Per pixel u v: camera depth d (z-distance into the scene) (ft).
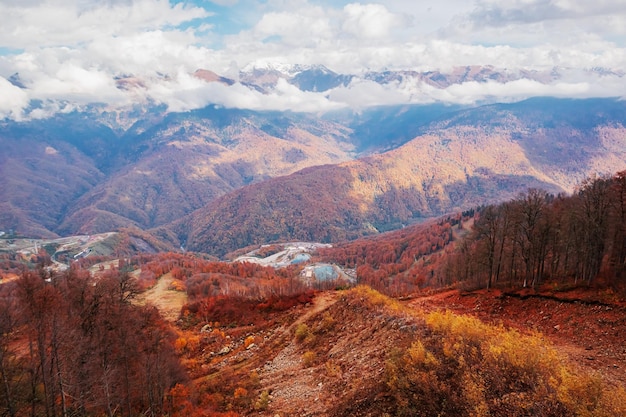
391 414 66.44
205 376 156.56
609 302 129.49
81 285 165.68
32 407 117.29
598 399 52.54
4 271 618.03
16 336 144.77
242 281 480.64
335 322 142.72
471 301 175.22
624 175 170.50
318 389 98.37
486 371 63.93
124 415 130.62
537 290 163.84
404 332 96.58
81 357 128.77
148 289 430.20
